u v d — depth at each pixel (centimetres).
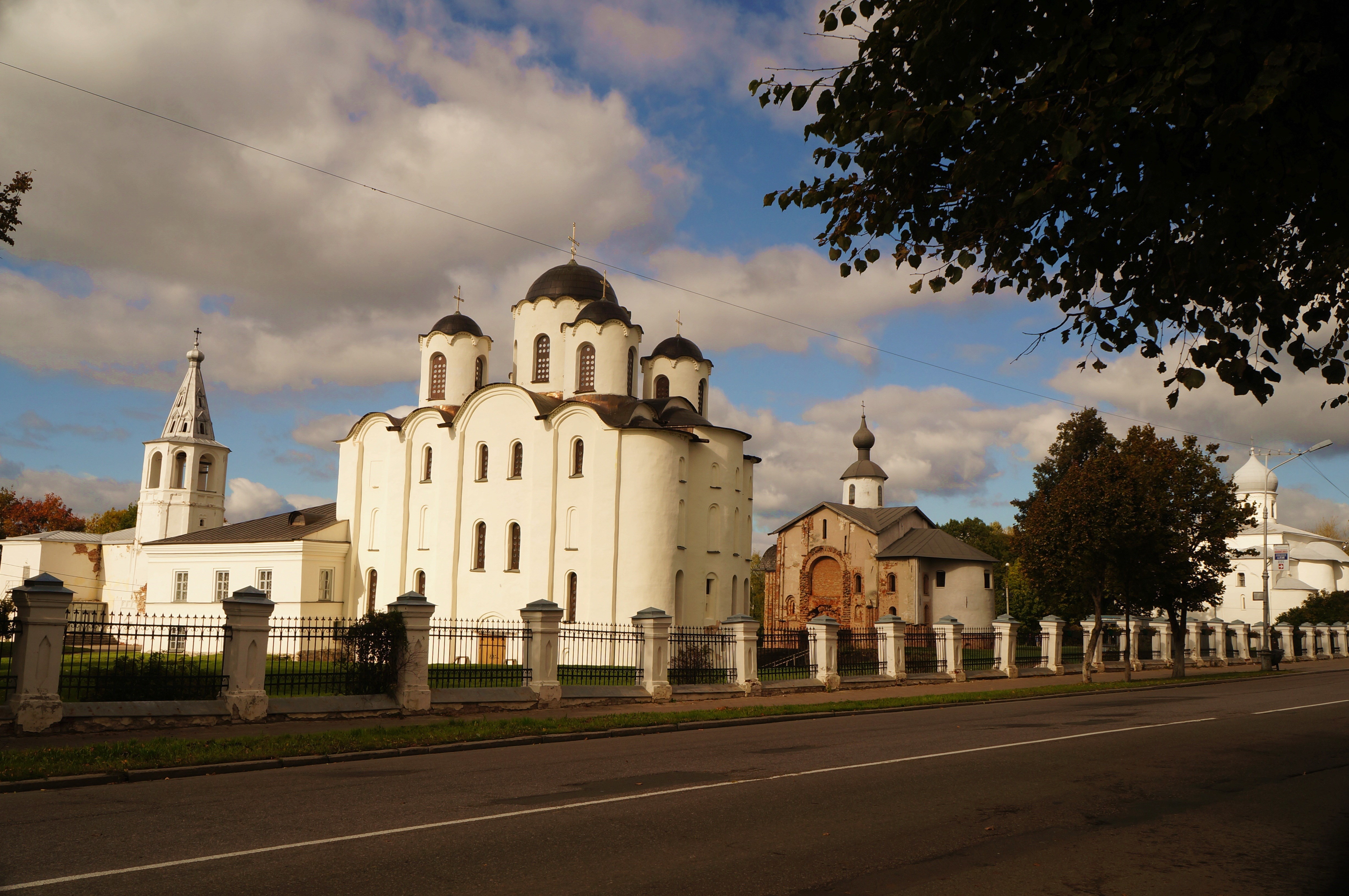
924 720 1995
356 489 5309
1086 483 3291
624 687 2306
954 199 959
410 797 1032
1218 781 1195
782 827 898
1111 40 738
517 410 4800
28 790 1074
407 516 5050
